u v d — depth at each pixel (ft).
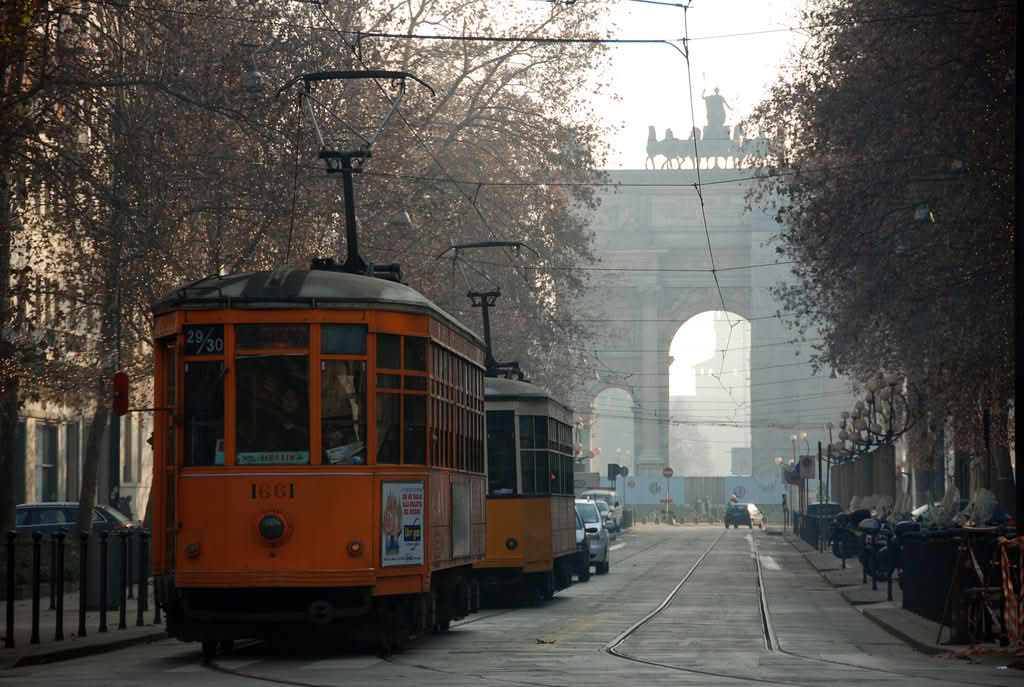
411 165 219.41
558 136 272.92
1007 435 202.80
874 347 244.42
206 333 83.92
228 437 82.94
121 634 104.01
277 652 90.17
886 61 185.16
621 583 184.75
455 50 258.78
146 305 176.35
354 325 84.48
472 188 266.36
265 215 181.68
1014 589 87.66
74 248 178.19
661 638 100.68
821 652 90.43
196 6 173.27
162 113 170.19
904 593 128.88
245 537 82.23
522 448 137.59
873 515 214.69
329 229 196.65
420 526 86.99
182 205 179.83
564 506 156.25
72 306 186.29
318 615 81.76
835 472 397.19
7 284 149.48
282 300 83.87
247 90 168.04
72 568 163.12
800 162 214.69
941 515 139.95
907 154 184.85
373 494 83.61
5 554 152.25
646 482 590.96
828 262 207.72
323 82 182.29
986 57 168.66
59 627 98.68
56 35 152.76
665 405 590.14
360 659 83.87
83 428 266.57
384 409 85.15
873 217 200.95
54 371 181.27
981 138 171.42
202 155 171.63
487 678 71.51
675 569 224.12
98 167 166.61
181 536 82.79
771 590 169.17
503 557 135.23
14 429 160.15
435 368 91.56
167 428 85.25
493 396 137.90
